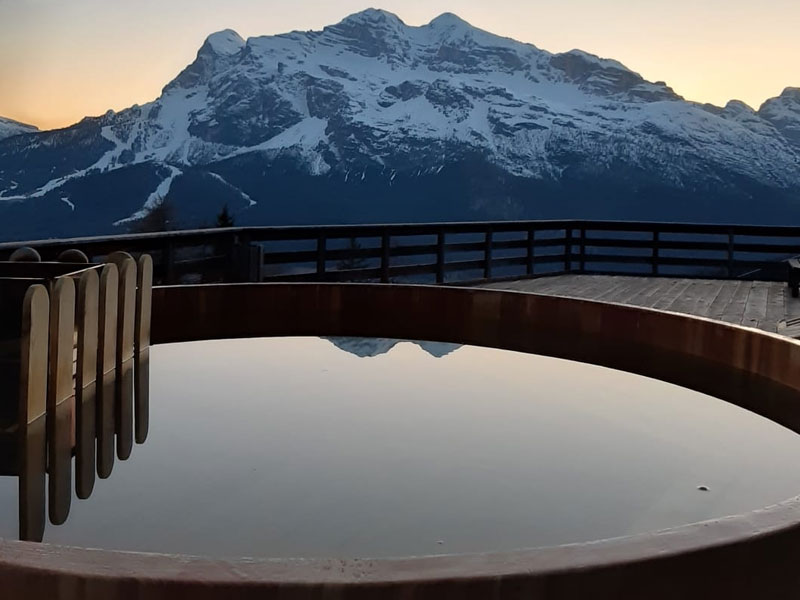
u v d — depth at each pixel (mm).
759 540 437
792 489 838
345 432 1071
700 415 1132
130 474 885
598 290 7559
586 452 984
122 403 1190
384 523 744
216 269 5641
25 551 386
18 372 1059
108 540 703
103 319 1202
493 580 378
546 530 726
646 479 870
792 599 459
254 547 684
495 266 8523
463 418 1132
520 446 1010
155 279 4984
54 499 805
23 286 1127
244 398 1239
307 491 826
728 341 1179
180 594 363
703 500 808
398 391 1297
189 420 1115
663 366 1311
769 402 1077
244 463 932
